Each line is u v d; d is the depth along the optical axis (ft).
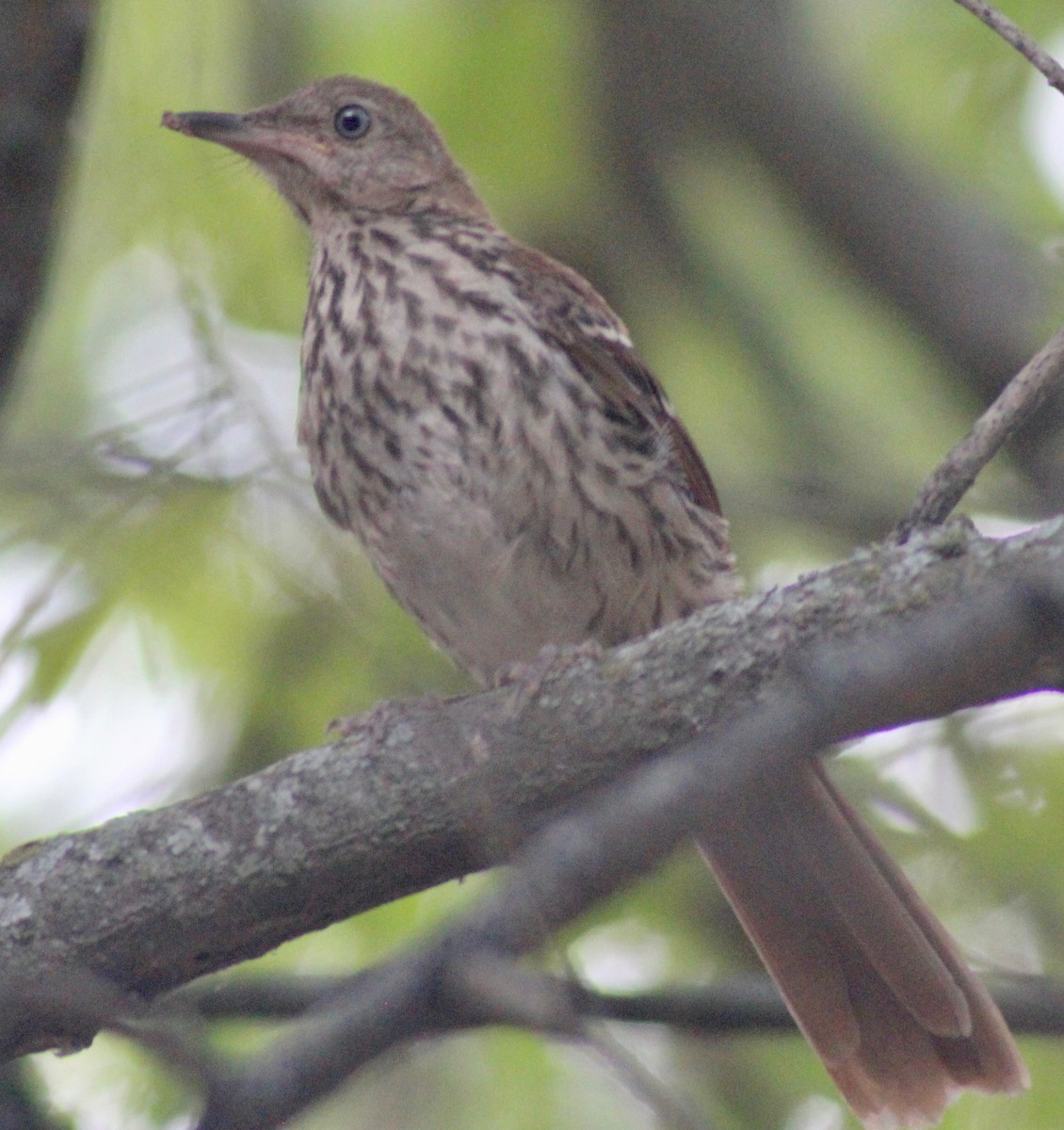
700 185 41.16
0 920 23.81
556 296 32.68
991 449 23.47
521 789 23.97
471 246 33.22
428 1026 18.52
